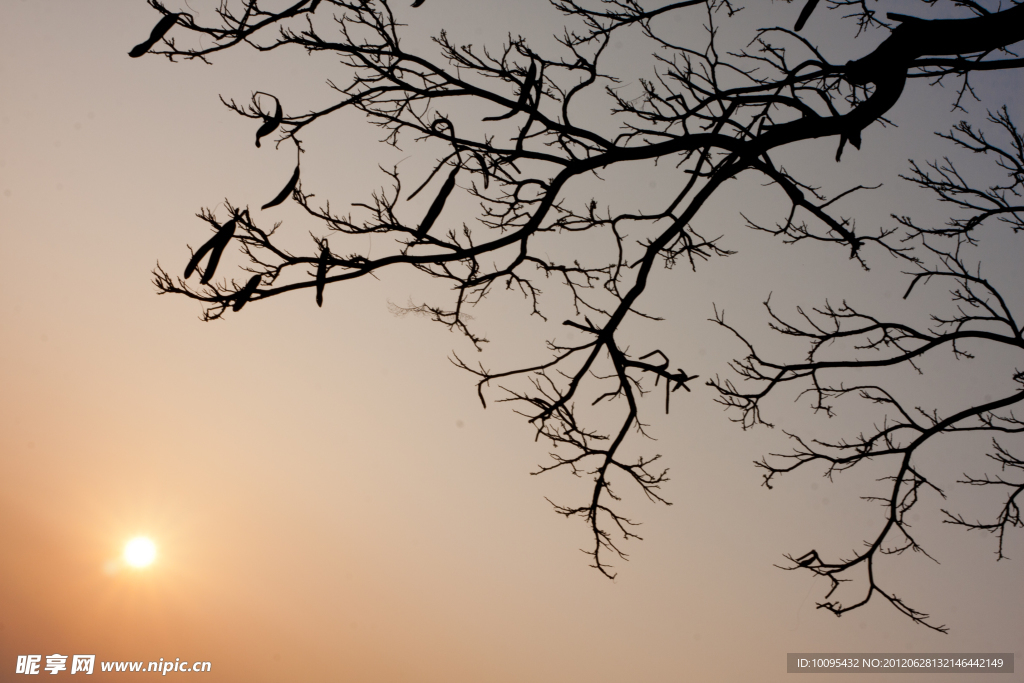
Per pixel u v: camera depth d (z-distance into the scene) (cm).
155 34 422
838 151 405
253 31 442
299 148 438
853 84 424
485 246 448
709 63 500
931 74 424
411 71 502
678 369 452
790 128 409
